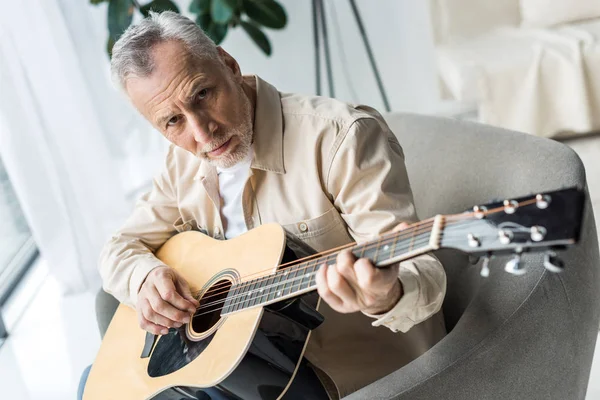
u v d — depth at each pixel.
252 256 1.35
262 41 3.17
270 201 1.44
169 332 1.44
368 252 0.99
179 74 1.28
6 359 2.76
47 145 2.83
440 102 3.72
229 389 1.24
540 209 0.82
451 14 3.46
